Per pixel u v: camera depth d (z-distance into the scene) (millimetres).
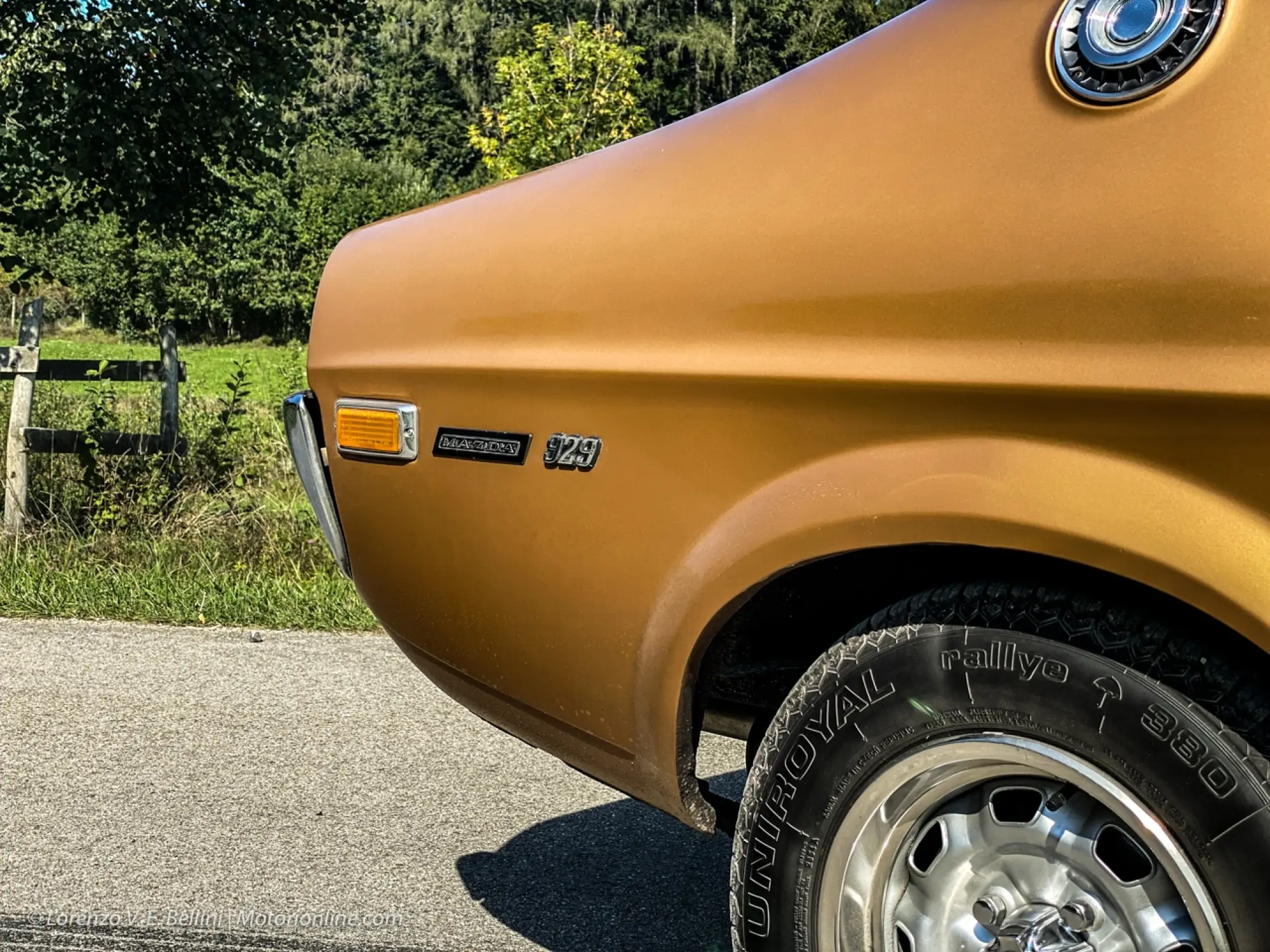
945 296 1562
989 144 1587
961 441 1546
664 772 1962
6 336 26609
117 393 9969
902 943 1704
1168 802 1398
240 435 9219
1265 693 1377
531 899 2918
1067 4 1574
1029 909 1589
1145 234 1413
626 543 1891
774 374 1694
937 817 1674
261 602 5844
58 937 2670
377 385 2240
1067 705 1469
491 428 2051
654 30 70625
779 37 69500
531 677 2113
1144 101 1462
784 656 2117
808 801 1700
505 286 2066
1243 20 1416
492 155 19547
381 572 2309
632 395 1862
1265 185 1349
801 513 1660
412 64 83438
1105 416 1427
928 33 1742
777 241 1741
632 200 1956
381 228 2455
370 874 3043
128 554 6938
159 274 51594
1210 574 1332
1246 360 1331
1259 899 1346
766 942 1764
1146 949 1479
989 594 1576
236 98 9188
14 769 3756
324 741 4062
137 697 4516
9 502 7539
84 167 8805
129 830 3303
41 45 8766
